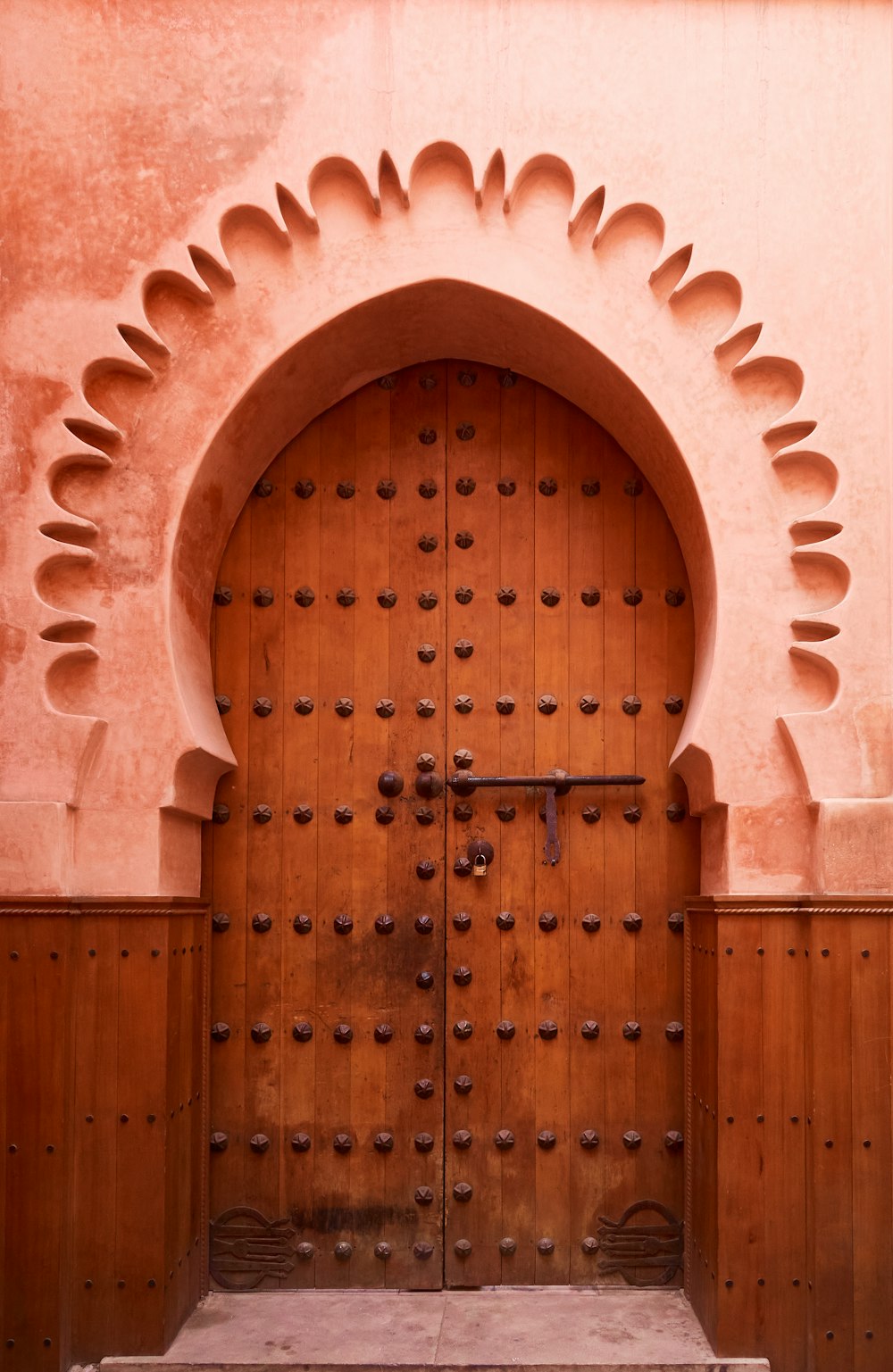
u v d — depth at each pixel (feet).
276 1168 15.05
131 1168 13.14
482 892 15.46
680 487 14.79
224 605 15.70
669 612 15.79
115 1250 13.07
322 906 15.40
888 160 14.28
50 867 13.16
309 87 14.26
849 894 13.21
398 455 15.99
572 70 14.37
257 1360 12.85
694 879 15.40
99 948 13.32
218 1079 15.12
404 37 14.33
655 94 14.34
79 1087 13.20
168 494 14.07
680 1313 14.15
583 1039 15.23
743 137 14.30
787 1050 13.43
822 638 14.02
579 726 15.66
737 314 14.30
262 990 15.26
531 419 16.05
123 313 13.94
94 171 14.08
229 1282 14.92
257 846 15.43
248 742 15.56
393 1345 13.25
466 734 15.64
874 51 14.37
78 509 14.02
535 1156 15.10
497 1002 15.29
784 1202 13.28
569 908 15.40
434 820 15.55
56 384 13.80
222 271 14.15
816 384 14.03
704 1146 13.99
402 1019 15.28
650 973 15.30
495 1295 14.73
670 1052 15.19
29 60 14.16
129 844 13.53
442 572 15.85
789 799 13.82
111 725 13.69
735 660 14.01
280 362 14.34
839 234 14.21
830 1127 13.10
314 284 14.38
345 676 15.70
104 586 13.91
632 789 15.56
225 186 14.14
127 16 14.25
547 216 14.51
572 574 15.87
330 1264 14.98
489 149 14.26
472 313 14.93
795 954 13.55
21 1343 12.72
